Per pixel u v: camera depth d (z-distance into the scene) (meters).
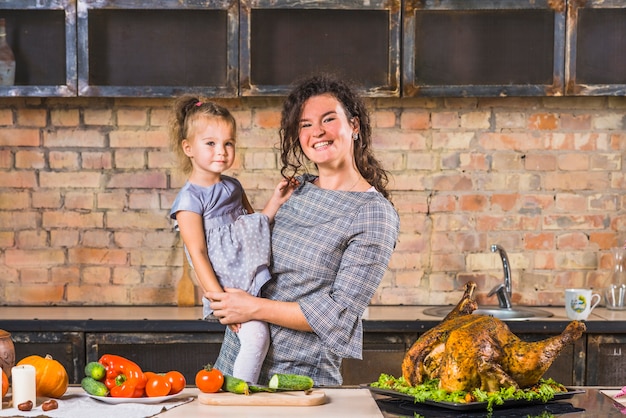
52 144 4.05
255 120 4.07
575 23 3.85
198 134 2.62
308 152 2.48
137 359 3.54
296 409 1.99
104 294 4.07
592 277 4.11
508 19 3.90
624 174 4.11
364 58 3.89
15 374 1.99
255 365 2.41
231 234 2.53
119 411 1.96
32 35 3.86
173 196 4.07
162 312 3.83
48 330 3.52
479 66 3.91
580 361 3.53
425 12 3.89
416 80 3.91
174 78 3.88
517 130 4.09
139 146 4.06
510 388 1.97
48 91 3.81
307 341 2.42
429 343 2.07
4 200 4.04
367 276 2.36
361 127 2.56
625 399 2.09
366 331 3.54
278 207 2.60
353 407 2.01
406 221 4.11
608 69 3.93
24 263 4.05
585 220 4.11
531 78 3.91
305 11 3.88
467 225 4.11
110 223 4.07
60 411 1.96
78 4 3.80
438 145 4.09
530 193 4.10
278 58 3.89
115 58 3.87
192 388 2.23
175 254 4.08
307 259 2.42
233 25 3.82
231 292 2.42
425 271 4.11
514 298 4.11
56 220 4.06
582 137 4.10
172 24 3.88
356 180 2.52
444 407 1.96
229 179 2.72
